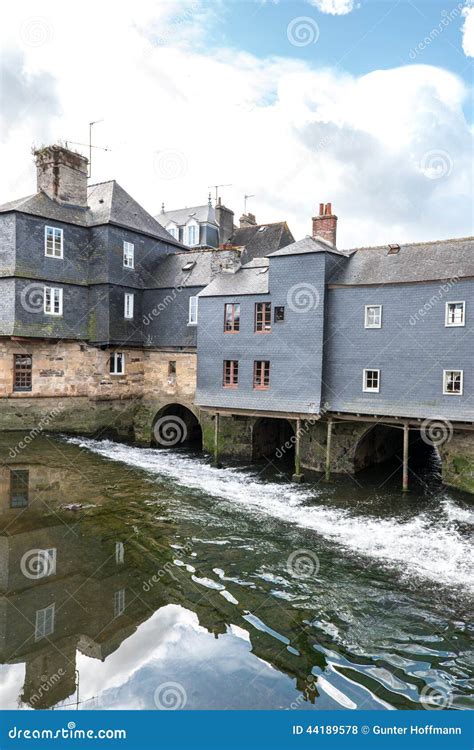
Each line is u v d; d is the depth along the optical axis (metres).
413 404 19.30
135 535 15.00
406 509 17.59
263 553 14.06
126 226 28.98
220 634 10.29
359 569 13.19
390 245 21.84
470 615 11.12
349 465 21.66
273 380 22.16
